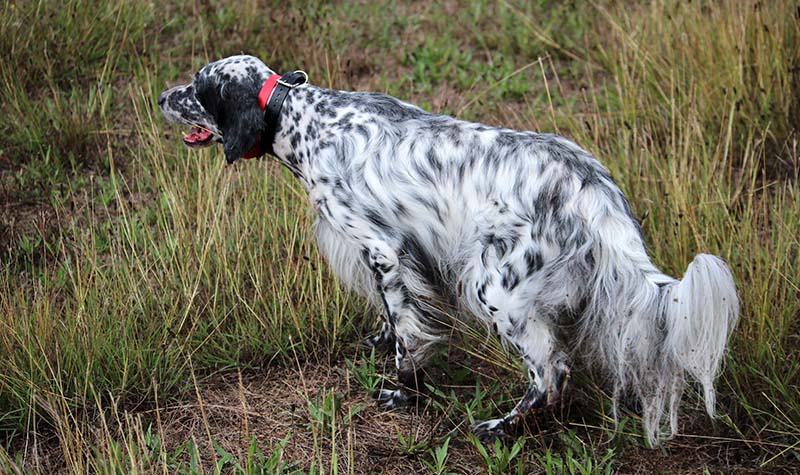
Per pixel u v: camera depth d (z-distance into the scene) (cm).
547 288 585
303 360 733
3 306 716
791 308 690
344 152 634
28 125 992
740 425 643
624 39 1055
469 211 604
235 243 801
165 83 1098
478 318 658
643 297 567
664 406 604
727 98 946
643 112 970
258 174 894
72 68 1109
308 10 1238
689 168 821
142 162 955
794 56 962
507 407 669
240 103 663
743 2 1027
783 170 915
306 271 766
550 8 1262
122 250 826
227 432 660
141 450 600
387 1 1293
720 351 541
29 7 1129
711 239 756
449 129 622
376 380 698
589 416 651
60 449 643
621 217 582
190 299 728
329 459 634
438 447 628
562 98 1073
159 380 689
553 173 589
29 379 662
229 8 1219
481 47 1191
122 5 1164
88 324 699
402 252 629
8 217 863
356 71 1138
